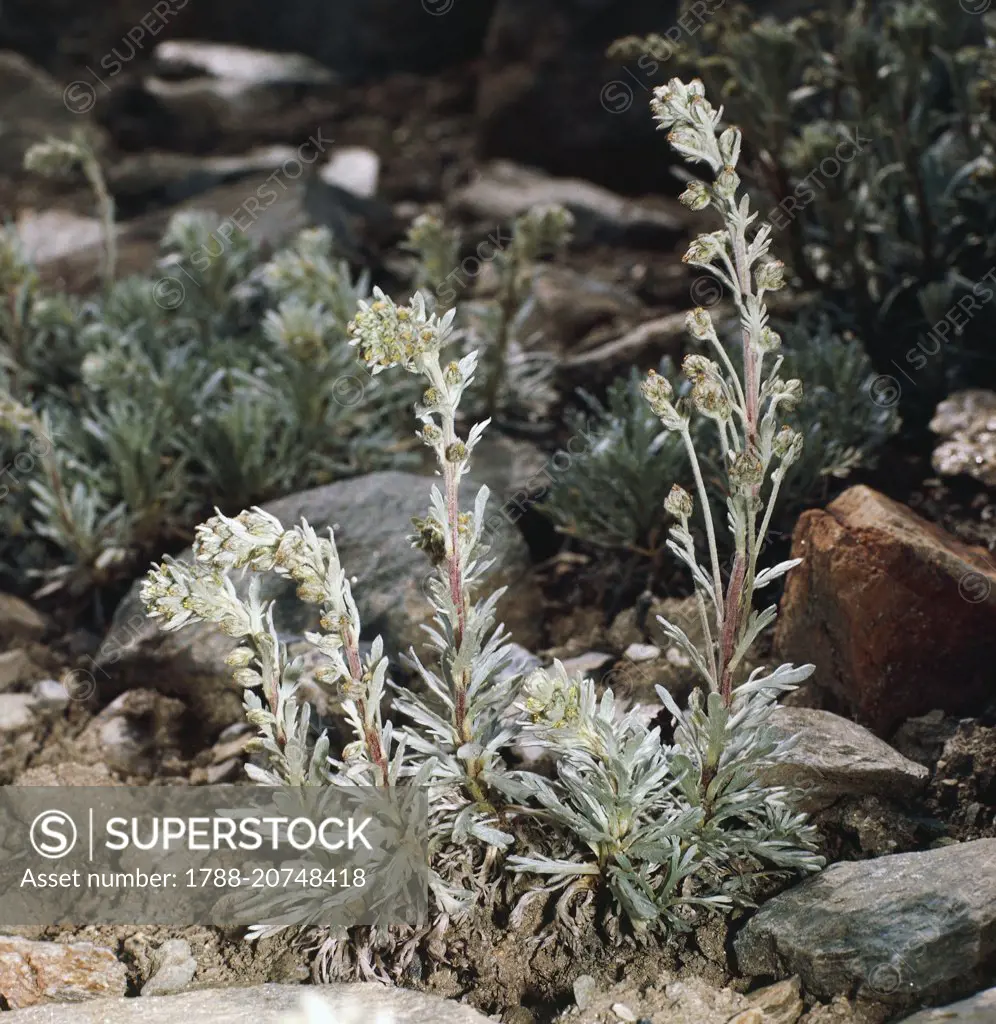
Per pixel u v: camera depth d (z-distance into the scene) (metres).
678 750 0.30
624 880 0.30
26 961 0.31
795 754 0.32
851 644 0.34
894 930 0.28
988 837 0.31
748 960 0.29
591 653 0.38
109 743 0.38
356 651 0.29
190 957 0.31
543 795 0.30
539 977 0.30
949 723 0.34
